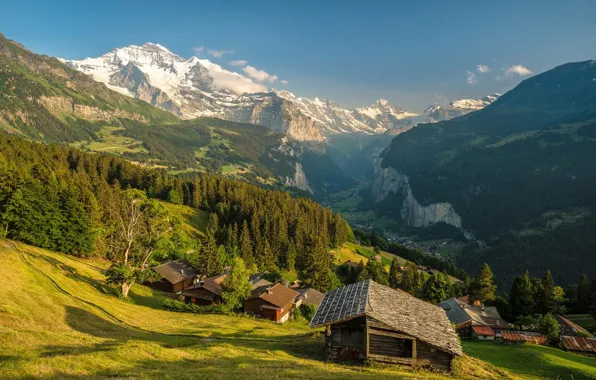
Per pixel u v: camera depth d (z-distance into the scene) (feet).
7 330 101.24
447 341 119.65
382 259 615.16
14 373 69.41
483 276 384.88
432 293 359.66
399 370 112.27
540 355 163.53
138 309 201.36
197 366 97.40
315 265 378.73
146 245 249.55
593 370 150.51
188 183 606.96
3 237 241.96
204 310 233.76
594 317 345.72
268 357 117.80
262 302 253.44
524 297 333.01
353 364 115.55
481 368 124.16
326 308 139.85
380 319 115.14
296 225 503.20
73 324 137.18
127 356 93.56
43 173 354.13
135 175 587.68
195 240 424.05
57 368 76.48
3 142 479.41
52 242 269.03
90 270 248.73
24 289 153.99
